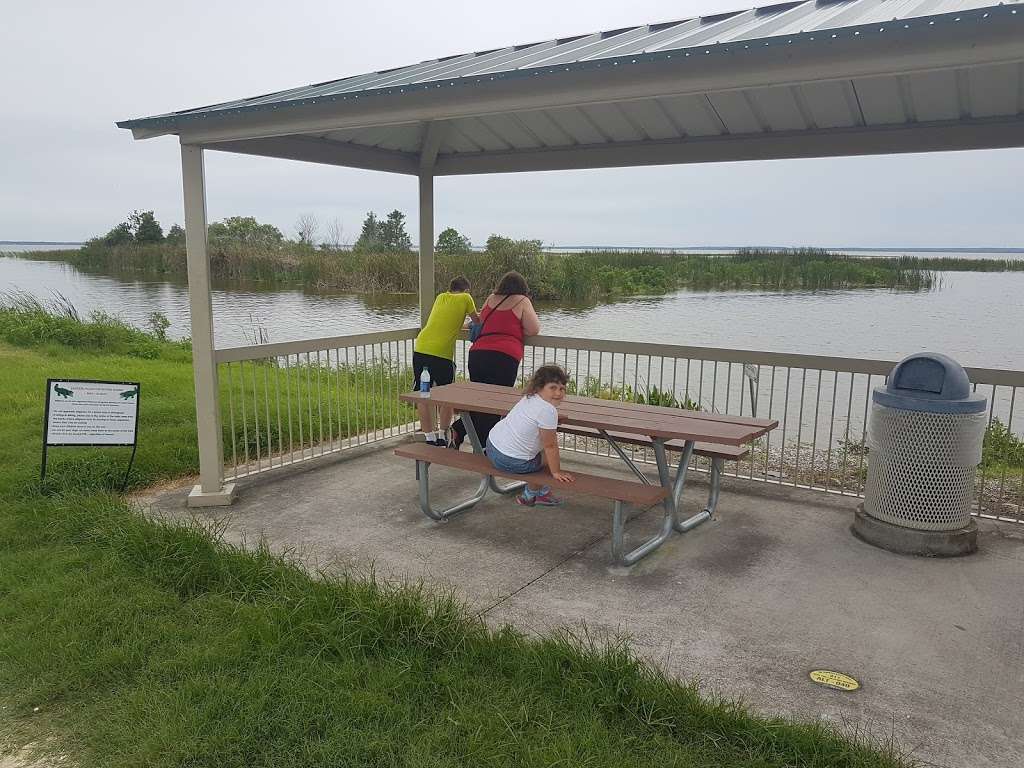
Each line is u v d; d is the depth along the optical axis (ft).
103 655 9.75
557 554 13.70
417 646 9.76
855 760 7.51
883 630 10.76
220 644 10.01
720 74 10.05
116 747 8.09
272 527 15.12
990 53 8.23
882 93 14.12
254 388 18.62
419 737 8.08
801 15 12.75
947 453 13.19
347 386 22.27
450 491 17.57
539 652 9.40
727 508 16.24
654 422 13.85
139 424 23.22
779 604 11.61
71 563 12.61
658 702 8.38
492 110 12.14
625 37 15.35
